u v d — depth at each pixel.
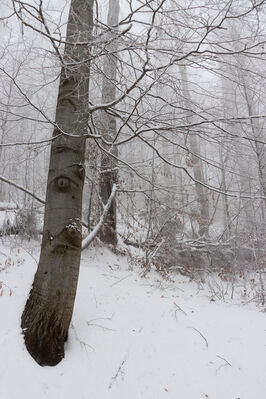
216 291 5.62
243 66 3.53
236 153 4.32
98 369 2.57
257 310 4.24
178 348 2.96
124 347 2.89
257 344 3.04
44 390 2.21
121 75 3.62
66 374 2.42
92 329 3.07
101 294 3.83
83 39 3.14
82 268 4.69
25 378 2.23
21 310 2.86
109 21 7.49
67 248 2.68
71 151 2.98
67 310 2.61
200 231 8.48
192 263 6.91
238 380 2.58
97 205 6.68
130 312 3.51
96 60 3.51
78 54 3.06
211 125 4.33
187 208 7.65
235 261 6.46
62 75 3.24
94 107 3.48
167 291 4.62
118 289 4.13
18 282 3.50
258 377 2.61
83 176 3.05
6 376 2.19
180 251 6.94
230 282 6.45
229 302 4.84
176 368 2.69
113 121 5.68
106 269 5.18
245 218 7.92
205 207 8.57
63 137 2.99
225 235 8.12
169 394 2.41
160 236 6.66
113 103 3.45
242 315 3.72
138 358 2.77
